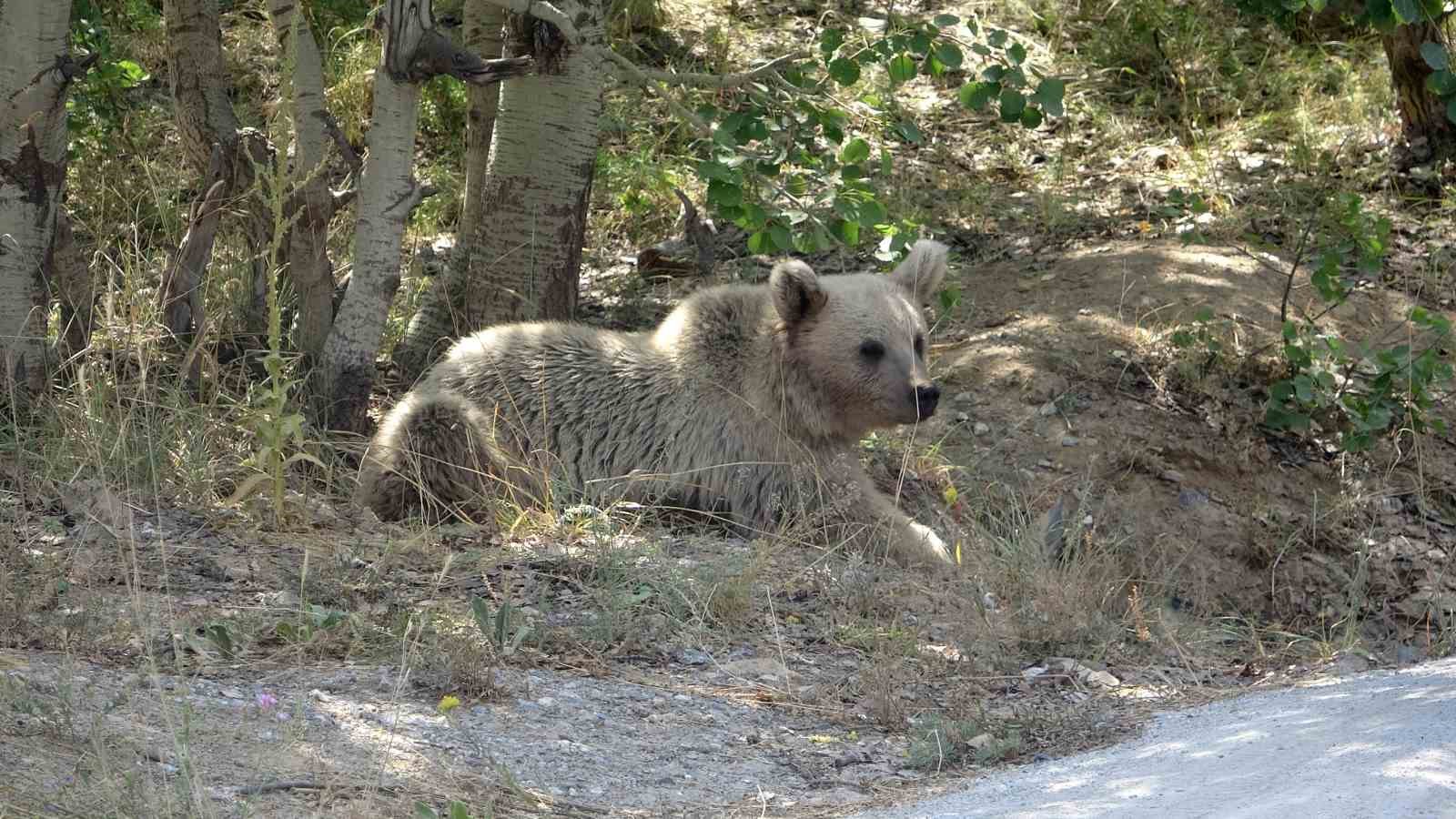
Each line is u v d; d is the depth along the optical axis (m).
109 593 8.20
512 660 7.98
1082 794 5.89
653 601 9.23
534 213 13.41
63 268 11.65
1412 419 13.71
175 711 6.49
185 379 11.25
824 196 12.01
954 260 16.48
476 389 11.88
